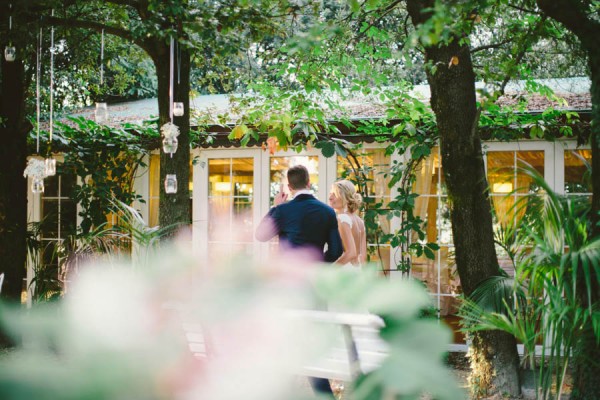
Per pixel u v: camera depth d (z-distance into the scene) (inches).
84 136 278.8
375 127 252.2
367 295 13.1
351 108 273.3
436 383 11.5
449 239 253.8
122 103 369.7
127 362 11.7
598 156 139.8
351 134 254.7
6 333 11.8
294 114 243.1
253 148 274.2
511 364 173.8
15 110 236.4
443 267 253.3
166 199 192.5
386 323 12.7
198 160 270.8
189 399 11.6
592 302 134.4
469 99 171.6
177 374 11.9
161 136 190.4
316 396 12.4
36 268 254.7
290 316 12.9
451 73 170.7
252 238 273.7
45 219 268.5
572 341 131.7
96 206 274.2
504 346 174.1
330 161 267.7
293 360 12.4
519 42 164.1
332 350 13.1
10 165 235.5
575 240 123.0
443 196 255.1
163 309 12.8
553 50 238.4
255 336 12.6
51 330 12.0
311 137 247.6
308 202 161.9
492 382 174.4
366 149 264.8
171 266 13.7
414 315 12.7
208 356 12.7
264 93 240.2
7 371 10.6
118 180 279.9
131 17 271.9
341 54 232.5
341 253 164.6
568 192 242.2
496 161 248.7
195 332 13.0
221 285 13.3
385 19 279.6
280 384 12.1
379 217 262.2
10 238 235.3
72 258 201.6
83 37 272.1
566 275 126.5
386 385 11.7
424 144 238.5
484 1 123.0
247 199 275.3
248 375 12.2
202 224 277.9
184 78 195.3
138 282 13.2
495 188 247.1
